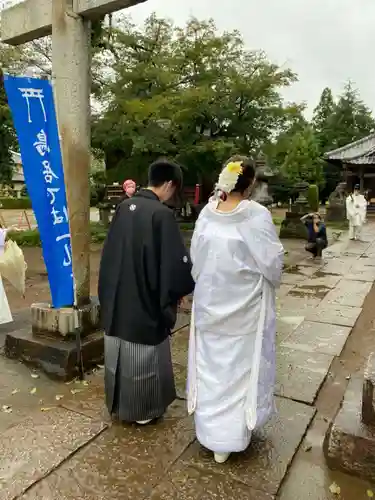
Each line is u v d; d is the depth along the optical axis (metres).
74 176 3.54
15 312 5.19
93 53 12.20
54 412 2.88
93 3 3.29
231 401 2.25
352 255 10.31
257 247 2.16
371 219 21.77
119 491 2.13
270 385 2.34
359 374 3.33
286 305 5.78
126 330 2.53
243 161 2.24
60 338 3.52
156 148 11.73
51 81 3.27
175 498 2.09
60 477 2.23
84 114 3.53
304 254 10.37
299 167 29.98
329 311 5.47
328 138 42.28
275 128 13.24
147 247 2.45
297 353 3.99
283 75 12.39
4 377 3.38
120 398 2.63
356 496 2.12
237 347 2.24
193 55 12.32
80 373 3.39
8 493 2.11
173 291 2.44
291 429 2.69
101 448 2.48
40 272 8.21
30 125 3.18
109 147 13.45
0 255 4.39
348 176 26.09
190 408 2.39
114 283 2.54
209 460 2.37
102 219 15.23
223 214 2.22
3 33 3.91
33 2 3.63
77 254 3.68
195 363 2.39
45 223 3.32
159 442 2.54
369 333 4.71
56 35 3.41
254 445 2.50
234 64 12.72
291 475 2.28
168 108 11.38
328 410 2.99
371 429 2.27
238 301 2.21
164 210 2.49
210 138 12.41
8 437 2.58
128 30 12.84
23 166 3.17
